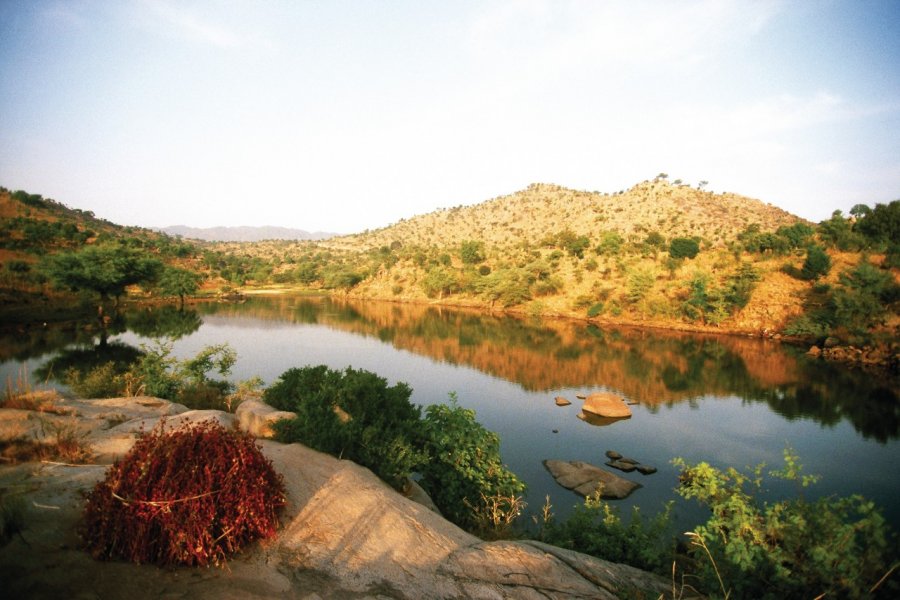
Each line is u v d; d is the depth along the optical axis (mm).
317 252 183500
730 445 20156
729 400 27344
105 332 43219
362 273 111812
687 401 27141
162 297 79375
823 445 20125
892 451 19406
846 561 4355
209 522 3941
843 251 58062
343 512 5207
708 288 55844
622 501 14625
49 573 3330
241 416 8547
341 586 3994
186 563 3846
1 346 34688
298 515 4945
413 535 5109
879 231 56969
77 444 6027
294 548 4387
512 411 24797
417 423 9062
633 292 60312
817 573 4555
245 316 64312
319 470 6160
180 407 10172
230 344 41469
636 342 46344
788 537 4836
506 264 92188
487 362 37500
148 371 14734
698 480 6137
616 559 6801
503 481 9094
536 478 16328
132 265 55031
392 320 64438
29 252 74750
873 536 4449
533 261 84000
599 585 4992
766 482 15977
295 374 9805
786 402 26797
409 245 153750
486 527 8000
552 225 145000
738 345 43969
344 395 8617
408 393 9688
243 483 4328
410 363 36750
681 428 22359
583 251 92062
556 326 58094
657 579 5594
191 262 125188
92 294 52281
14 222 91562
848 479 16547
